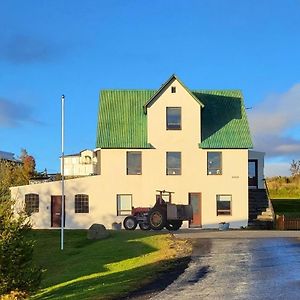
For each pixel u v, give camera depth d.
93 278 21.94
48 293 19.89
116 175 47.59
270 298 15.73
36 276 18.17
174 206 41.88
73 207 47.53
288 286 17.52
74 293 18.81
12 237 17.67
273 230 42.56
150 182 47.66
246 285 17.95
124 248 30.16
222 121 49.88
